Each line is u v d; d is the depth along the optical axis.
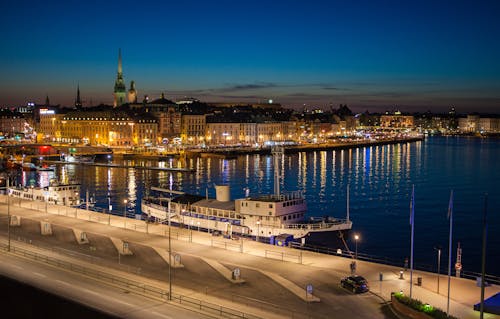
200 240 103.31
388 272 82.31
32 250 96.75
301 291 74.56
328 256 91.69
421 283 76.38
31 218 124.06
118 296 73.38
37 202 145.50
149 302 71.12
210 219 124.25
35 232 110.44
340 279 79.31
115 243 101.25
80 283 78.75
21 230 112.19
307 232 114.19
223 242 101.00
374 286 75.88
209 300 71.69
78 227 114.81
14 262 89.12
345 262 87.88
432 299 70.25
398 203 189.25
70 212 131.62
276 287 76.44
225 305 69.81
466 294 71.94
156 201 147.88
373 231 144.12
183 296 73.25
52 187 158.75
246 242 101.38
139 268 83.31
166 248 97.19
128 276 81.88
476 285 75.25
